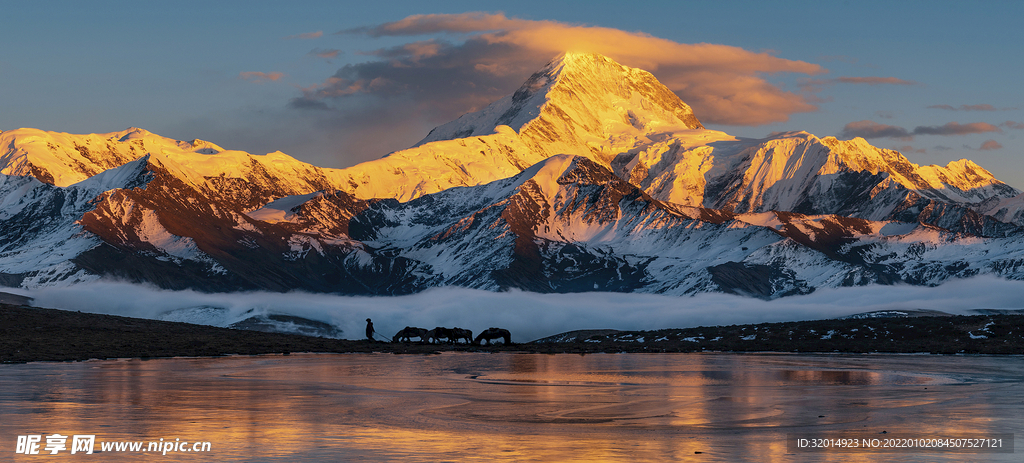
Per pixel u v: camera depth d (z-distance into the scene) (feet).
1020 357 274.77
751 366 235.81
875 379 193.36
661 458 100.07
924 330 348.38
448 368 227.40
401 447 106.11
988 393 163.22
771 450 105.29
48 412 131.34
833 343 334.65
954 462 98.43
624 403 149.59
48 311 354.33
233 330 361.71
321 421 126.72
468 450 104.37
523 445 108.17
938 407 142.41
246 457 99.45
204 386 171.63
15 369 209.26
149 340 299.79
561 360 264.11
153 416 128.67
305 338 353.31
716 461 98.48
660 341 366.02
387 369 222.48
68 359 241.35
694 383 185.16
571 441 111.24
